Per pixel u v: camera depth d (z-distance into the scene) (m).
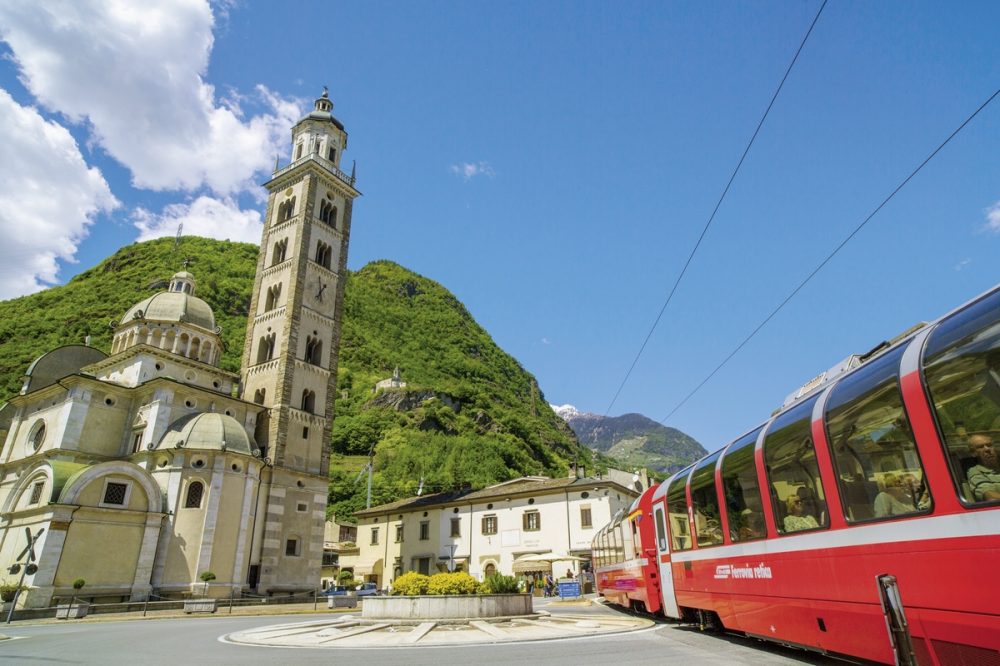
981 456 7.06
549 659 13.17
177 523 40.72
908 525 8.15
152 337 51.91
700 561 16.42
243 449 44.62
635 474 59.84
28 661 13.98
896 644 8.34
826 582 10.17
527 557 51.19
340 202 64.38
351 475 120.44
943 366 7.69
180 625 26.58
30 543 37.03
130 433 46.81
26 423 49.53
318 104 67.25
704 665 11.71
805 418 11.11
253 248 193.62
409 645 16.66
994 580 6.75
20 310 124.94
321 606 41.28
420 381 190.25
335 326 59.06
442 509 60.38
